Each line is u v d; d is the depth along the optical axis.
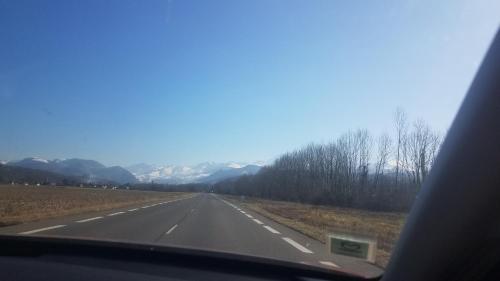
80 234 17.61
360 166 83.00
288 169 116.88
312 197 87.25
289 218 37.06
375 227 30.27
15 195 59.84
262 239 18.84
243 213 39.62
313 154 99.88
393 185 66.88
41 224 21.67
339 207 75.12
